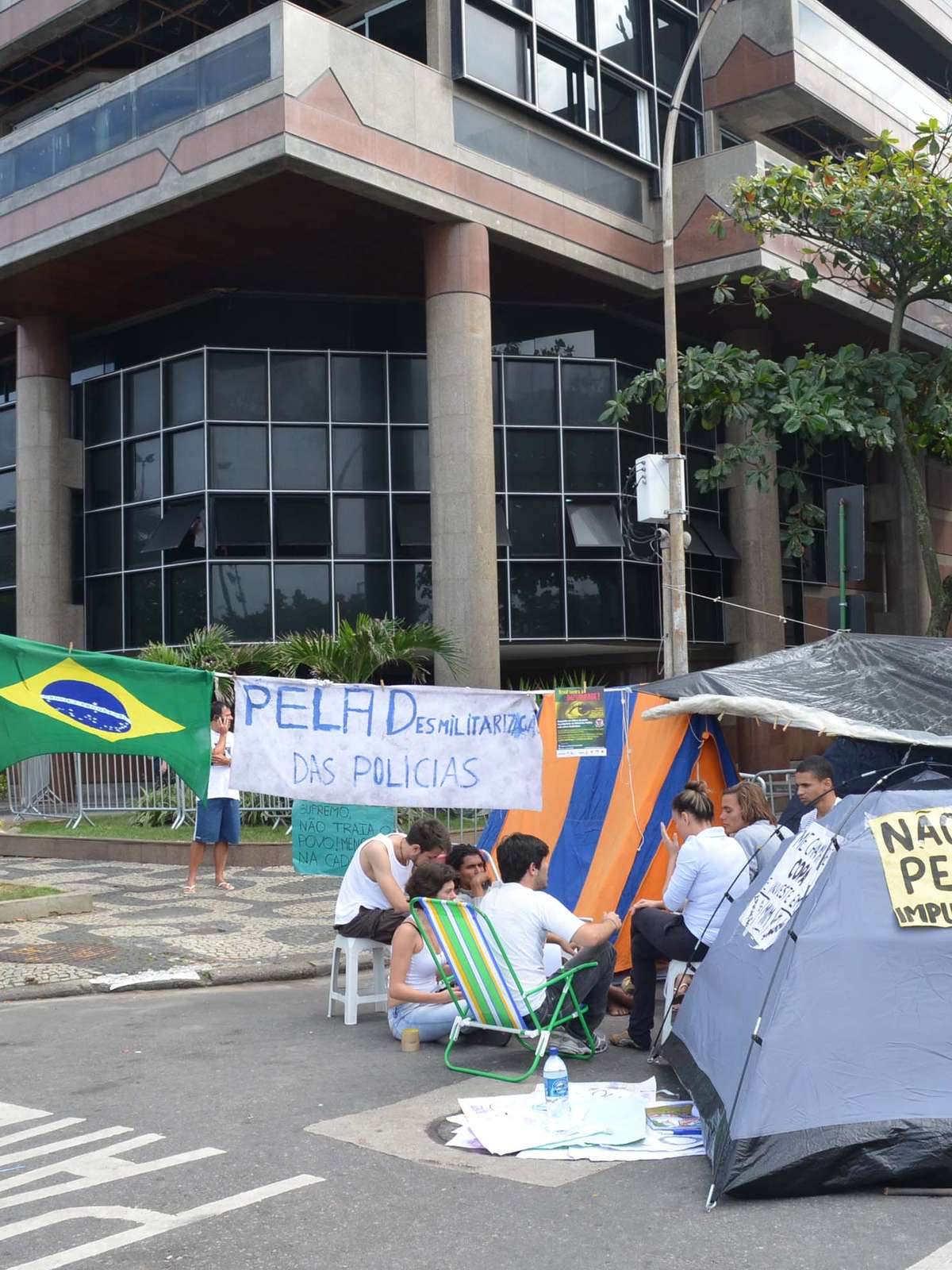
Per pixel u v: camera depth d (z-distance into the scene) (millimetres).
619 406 20609
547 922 7191
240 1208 4871
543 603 25266
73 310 26781
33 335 26922
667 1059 6469
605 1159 5418
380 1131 5848
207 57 20953
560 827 9508
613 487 26000
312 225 22703
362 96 20953
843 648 9680
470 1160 5426
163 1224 4715
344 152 20594
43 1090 6723
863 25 31391
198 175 20938
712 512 28859
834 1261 4301
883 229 20016
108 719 8078
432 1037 7562
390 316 26969
